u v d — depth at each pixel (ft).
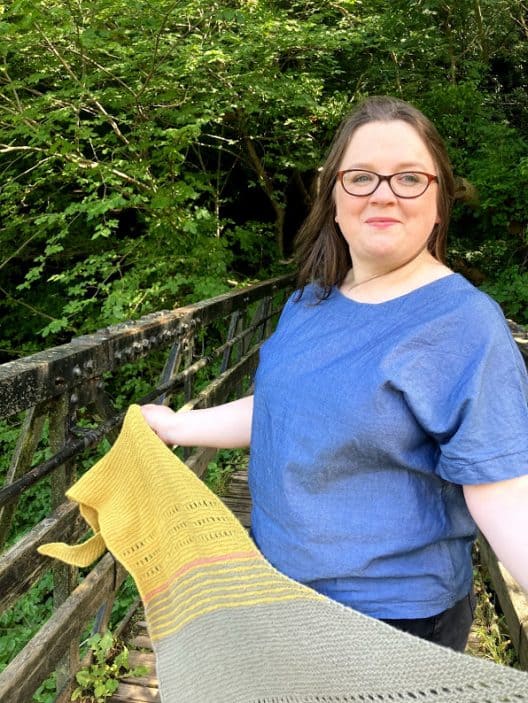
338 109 23.40
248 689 3.34
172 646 3.84
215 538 3.66
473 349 2.92
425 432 3.01
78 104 17.10
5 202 20.79
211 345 21.77
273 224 27.25
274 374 3.45
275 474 3.32
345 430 3.03
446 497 3.18
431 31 24.40
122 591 10.07
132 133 18.31
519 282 23.62
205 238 20.06
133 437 4.56
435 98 23.52
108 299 18.86
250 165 26.66
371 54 25.61
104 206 16.92
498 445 2.80
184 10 16.75
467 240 25.90
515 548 2.75
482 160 24.03
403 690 2.84
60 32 16.19
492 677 2.68
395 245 3.26
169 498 4.06
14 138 19.88
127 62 16.90
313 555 3.16
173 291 19.04
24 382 5.42
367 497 3.10
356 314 3.32
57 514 6.29
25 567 5.64
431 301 3.13
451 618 3.33
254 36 18.85
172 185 18.39
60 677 6.91
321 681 3.06
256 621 3.30
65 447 6.38
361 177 3.35
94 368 6.95
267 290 18.61
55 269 25.91
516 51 29.48
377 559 3.08
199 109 18.49
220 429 4.62
